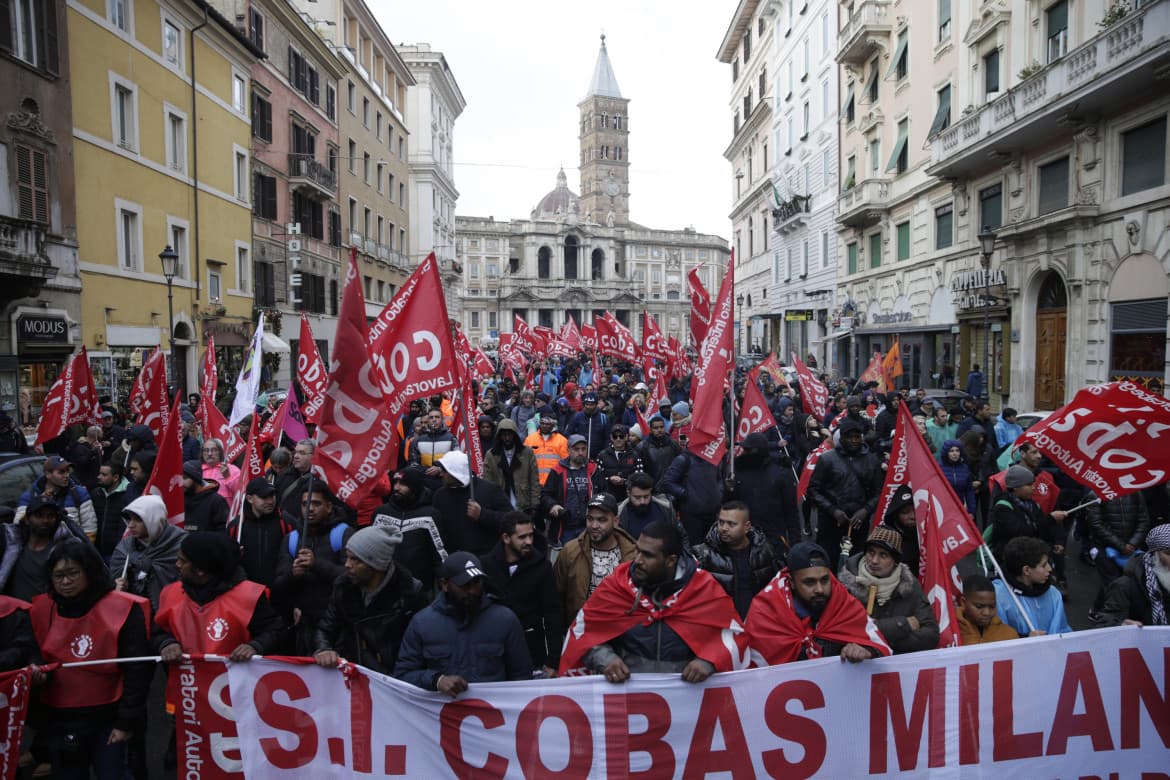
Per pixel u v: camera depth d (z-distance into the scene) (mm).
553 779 4172
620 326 20578
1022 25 20984
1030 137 20266
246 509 6082
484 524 6215
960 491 9195
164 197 23938
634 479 6523
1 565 5254
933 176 25219
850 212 32344
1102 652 4316
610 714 4145
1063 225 19531
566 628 5551
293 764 4422
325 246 39000
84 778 4348
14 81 17484
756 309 53781
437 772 4246
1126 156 17719
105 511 7676
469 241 111000
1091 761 4293
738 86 57938
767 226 50500
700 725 4148
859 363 34062
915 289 28609
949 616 4543
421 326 6305
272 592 5297
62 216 19016
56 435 10430
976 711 4246
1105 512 6891
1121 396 5766
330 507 5660
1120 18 16656
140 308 22531
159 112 23734
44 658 4316
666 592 4227
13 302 17266
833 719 4180
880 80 31094
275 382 31094
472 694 4176
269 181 32344
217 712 4461
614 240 119562
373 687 4336
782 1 45250
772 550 5789
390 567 4793
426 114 59812
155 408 10375
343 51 41062
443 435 9906
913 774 4211
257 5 31297
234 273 28953
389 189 52062
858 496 7859
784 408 13727
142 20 22812
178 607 4672
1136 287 17234
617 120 133250
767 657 4332
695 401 7461
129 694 4320
